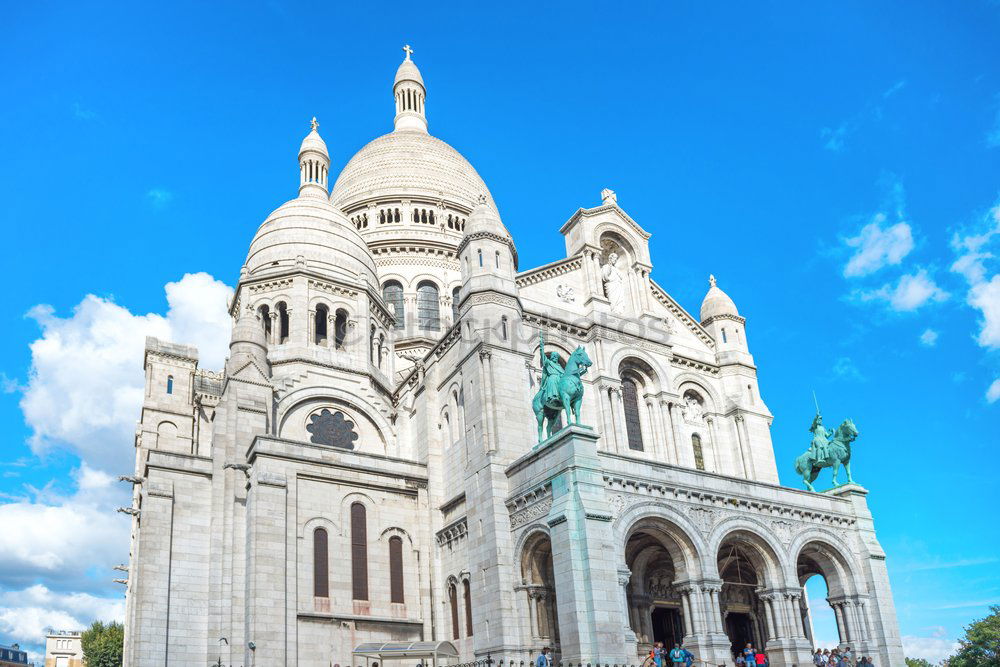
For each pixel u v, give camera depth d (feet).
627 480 141.49
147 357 223.10
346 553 167.32
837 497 171.42
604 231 200.13
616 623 127.44
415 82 375.25
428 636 167.32
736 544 154.20
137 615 155.84
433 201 303.48
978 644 307.78
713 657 137.28
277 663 148.97
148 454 169.17
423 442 186.09
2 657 442.91
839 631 164.14
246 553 159.94
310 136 269.44
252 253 227.20
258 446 164.86
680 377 198.70
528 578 146.72
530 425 163.63
